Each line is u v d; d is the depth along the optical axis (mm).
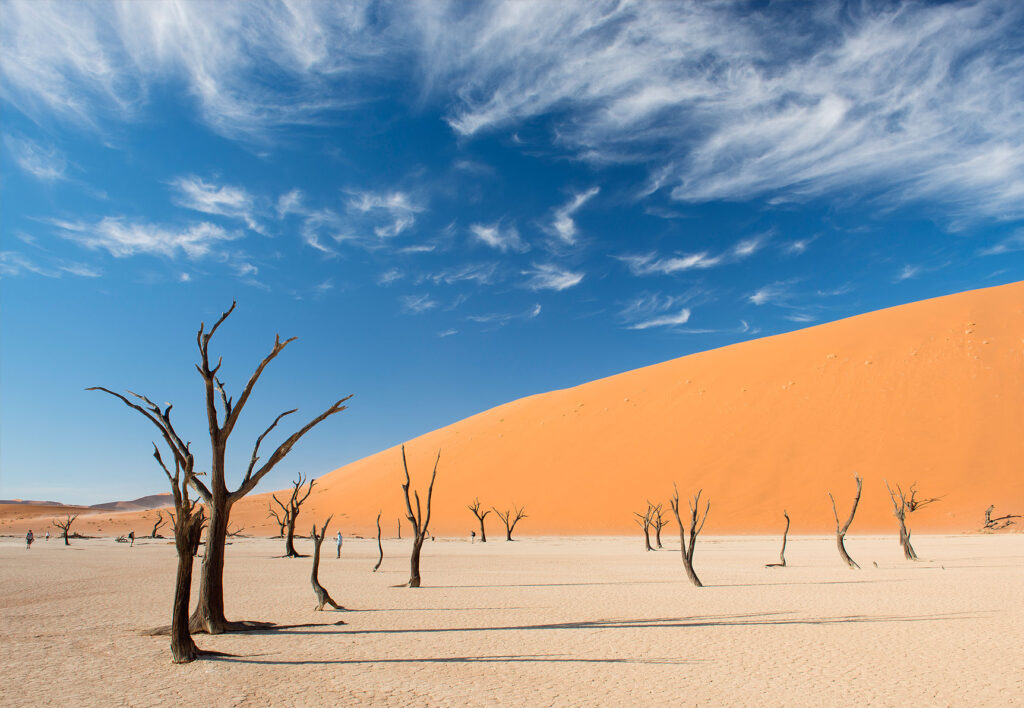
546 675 9133
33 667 9641
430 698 7953
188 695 8086
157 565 31234
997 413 57906
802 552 36562
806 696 8016
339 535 34719
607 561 32750
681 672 9297
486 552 41938
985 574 22781
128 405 11117
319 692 8227
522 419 93812
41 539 71438
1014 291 75812
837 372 70750
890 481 55562
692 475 64562
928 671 9273
